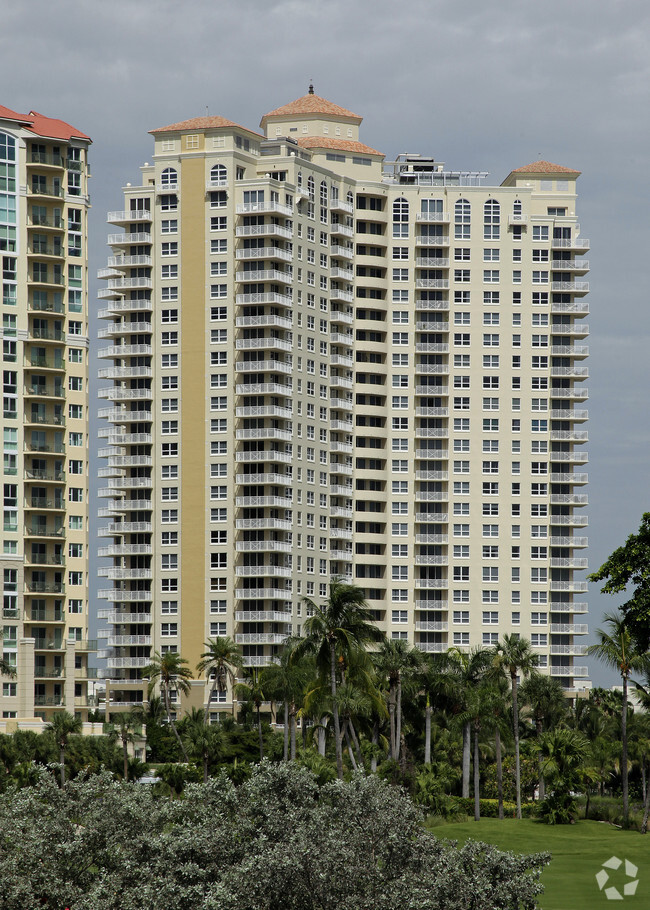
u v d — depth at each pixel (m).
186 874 99.88
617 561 187.00
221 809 107.38
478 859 101.62
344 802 106.00
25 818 106.00
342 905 97.88
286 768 107.94
